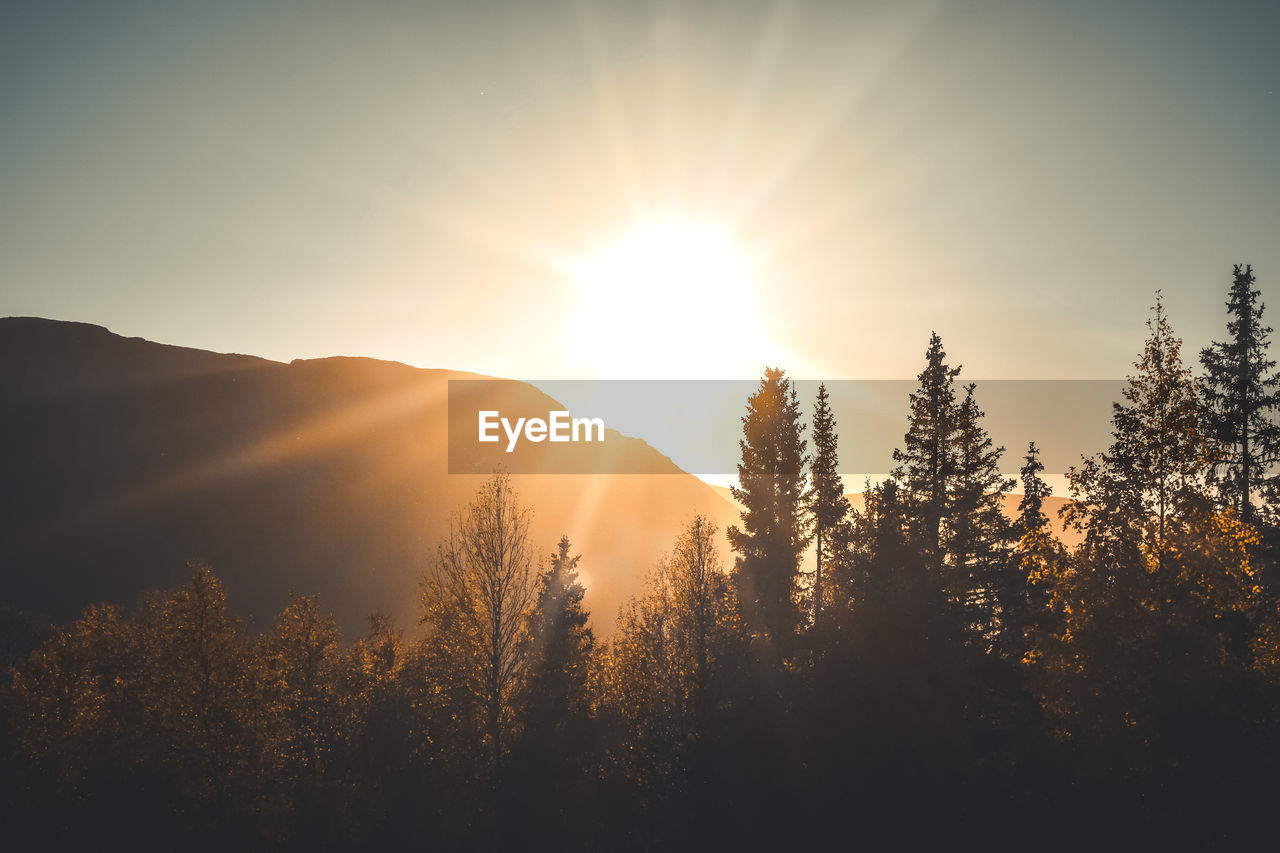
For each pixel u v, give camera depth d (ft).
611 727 108.78
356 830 95.45
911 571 92.43
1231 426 80.84
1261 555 100.12
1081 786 73.82
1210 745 64.69
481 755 99.45
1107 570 74.49
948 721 78.33
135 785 89.51
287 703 103.76
